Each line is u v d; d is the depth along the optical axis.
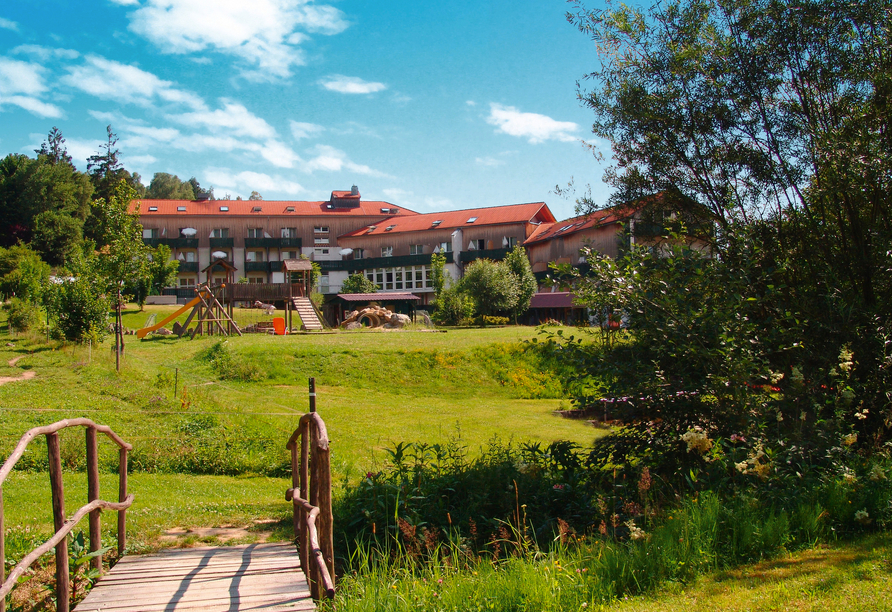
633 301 7.57
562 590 4.52
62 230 72.25
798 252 8.98
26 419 13.21
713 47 9.48
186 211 69.62
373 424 17.44
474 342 29.23
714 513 5.50
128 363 23.73
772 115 9.49
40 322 33.47
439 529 6.30
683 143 9.88
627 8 9.95
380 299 50.06
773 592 4.36
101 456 11.27
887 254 7.98
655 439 7.68
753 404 6.89
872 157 7.89
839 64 8.92
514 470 7.55
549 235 53.72
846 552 5.09
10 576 3.21
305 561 5.10
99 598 4.27
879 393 7.33
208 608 4.04
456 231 63.69
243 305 56.97
